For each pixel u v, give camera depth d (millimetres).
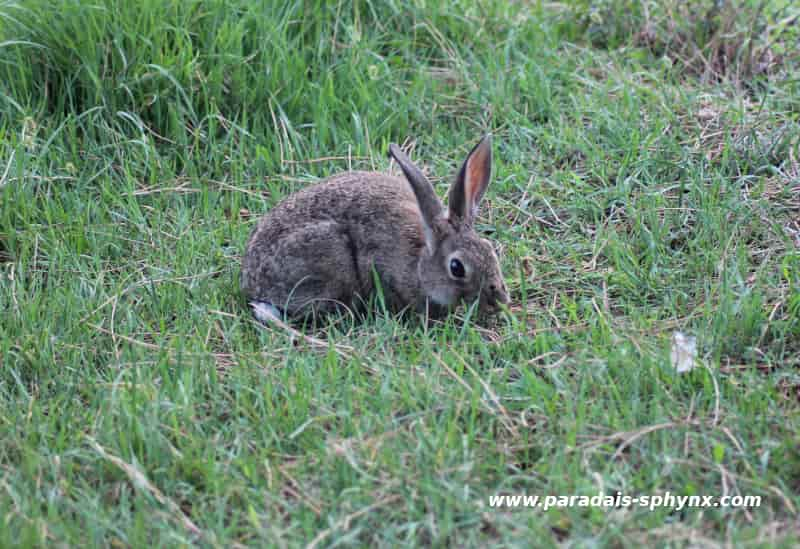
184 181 13141
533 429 8844
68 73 13695
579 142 13281
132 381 9266
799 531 7551
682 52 15430
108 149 13422
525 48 15477
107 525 7871
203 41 14180
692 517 7785
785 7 15688
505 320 10641
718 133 13391
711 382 9164
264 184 13070
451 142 13789
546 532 7586
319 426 8922
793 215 11914
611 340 9852
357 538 7738
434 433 8711
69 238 12078
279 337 10492
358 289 11133
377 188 11242
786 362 9570
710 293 10531
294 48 14305
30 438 8891
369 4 15320
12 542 7637
